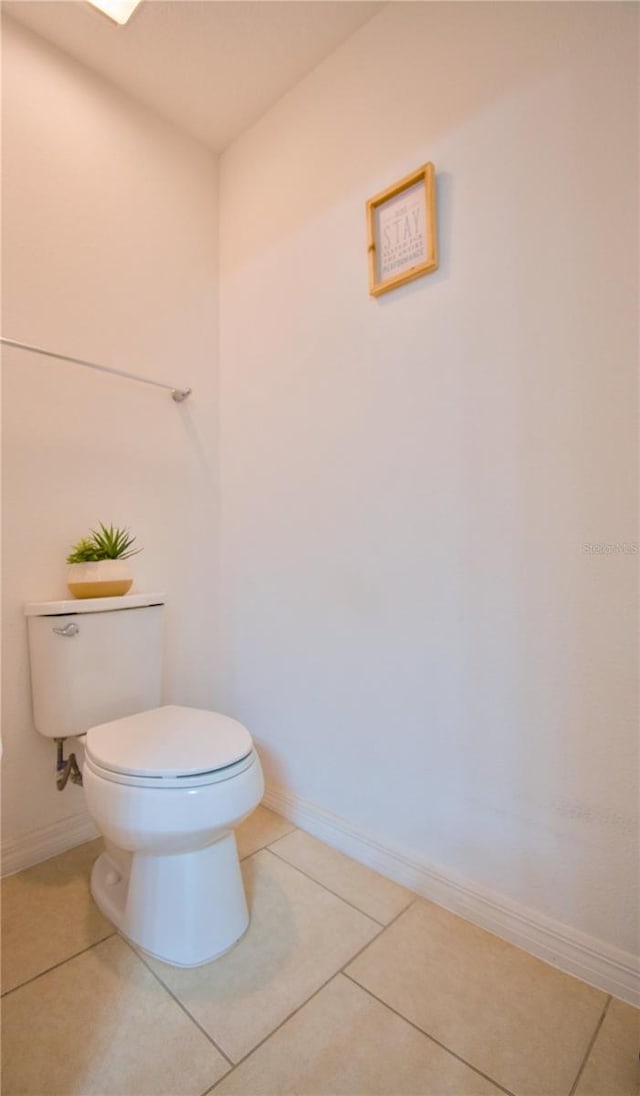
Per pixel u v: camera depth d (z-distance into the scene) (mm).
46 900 1252
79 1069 850
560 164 1037
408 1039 905
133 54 1484
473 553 1176
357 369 1412
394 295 1322
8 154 1370
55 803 1447
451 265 1207
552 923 1069
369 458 1385
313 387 1535
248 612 1773
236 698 1832
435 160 1235
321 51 1474
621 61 964
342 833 1453
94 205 1544
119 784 1020
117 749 1100
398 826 1333
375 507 1372
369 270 1361
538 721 1085
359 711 1423
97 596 1419
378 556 1368
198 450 1815
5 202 1363
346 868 1379
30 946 1104
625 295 964
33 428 1413
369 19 1379
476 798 1184
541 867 1086
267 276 1687
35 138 1420
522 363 1094
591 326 1003
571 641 1038
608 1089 825
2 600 1355
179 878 1074
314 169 1529
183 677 1788
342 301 1450
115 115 1593
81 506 1512
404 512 1307
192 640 1811
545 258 1060
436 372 1235
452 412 1207
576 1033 915
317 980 1021
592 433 1005
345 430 1445
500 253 1124
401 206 1290
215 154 1876
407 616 1306
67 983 1011
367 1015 948
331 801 1501
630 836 974
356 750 1433
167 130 1729
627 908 979
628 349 962
